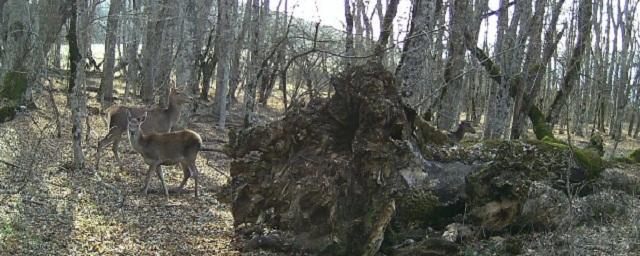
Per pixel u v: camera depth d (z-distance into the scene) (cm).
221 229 835
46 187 934
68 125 1448
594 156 845
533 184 702
